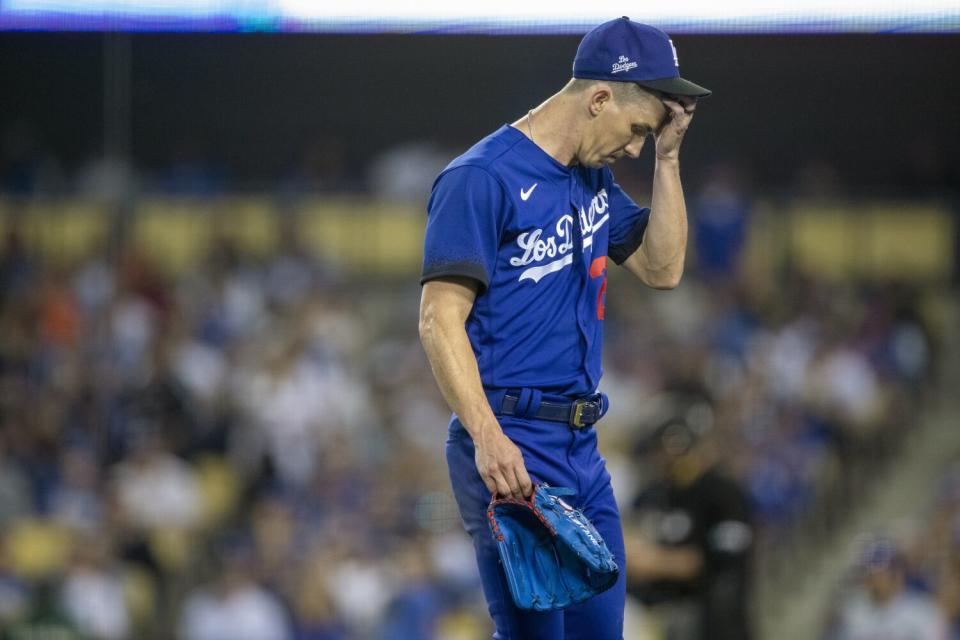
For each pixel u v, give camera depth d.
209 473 33.66
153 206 44.16
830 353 39.91
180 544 31.44
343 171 47.03
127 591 29.88
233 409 35.19
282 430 35.19
